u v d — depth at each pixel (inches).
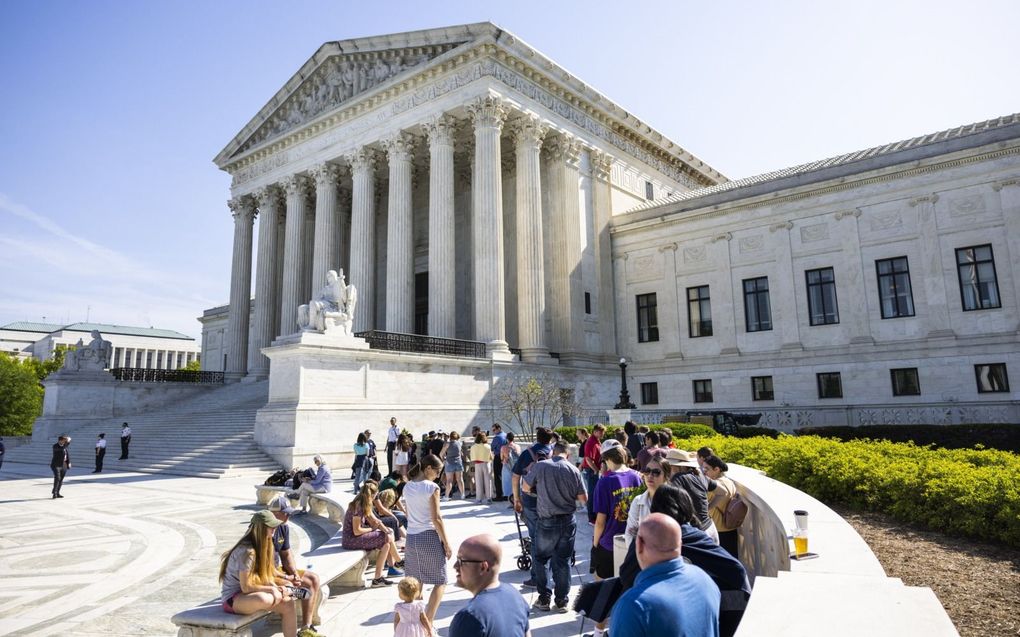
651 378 1664.6
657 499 221.9
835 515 290.5
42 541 555.8
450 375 1273.4
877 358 1352.1
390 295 1523.1
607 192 1772.9
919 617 146.8
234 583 282.4
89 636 325.1
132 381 1727.4
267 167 1971.0
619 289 1750.7
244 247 2037.4
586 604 216.1
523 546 428.1
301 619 311.7
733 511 318.0
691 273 1632.6
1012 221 1233.4
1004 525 335.0
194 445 1198.3
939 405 1256.8
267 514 294.2
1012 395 1202.0
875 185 1393.9
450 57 1471.5
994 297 1247.5
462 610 164.7
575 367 1535.4
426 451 847.1
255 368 1879.9
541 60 1526.8
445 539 326.6
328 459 1055.6
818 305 1449.3
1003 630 216.8
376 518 433.7
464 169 1870.1
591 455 613.6
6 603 380.5
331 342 1096.2
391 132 1608.0
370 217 1675.7
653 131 1929.1
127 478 1053.2
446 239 1462.8
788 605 156.9
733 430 1206.3
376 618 346.6
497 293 1392.7
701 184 2316.7
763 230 1535.4
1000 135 1262.3
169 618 353.1
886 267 1371.8
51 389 1605.6
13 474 1165.1
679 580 152.9
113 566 470.9
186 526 621.6
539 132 1535.4
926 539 349.4
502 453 729.6
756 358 1503.4
